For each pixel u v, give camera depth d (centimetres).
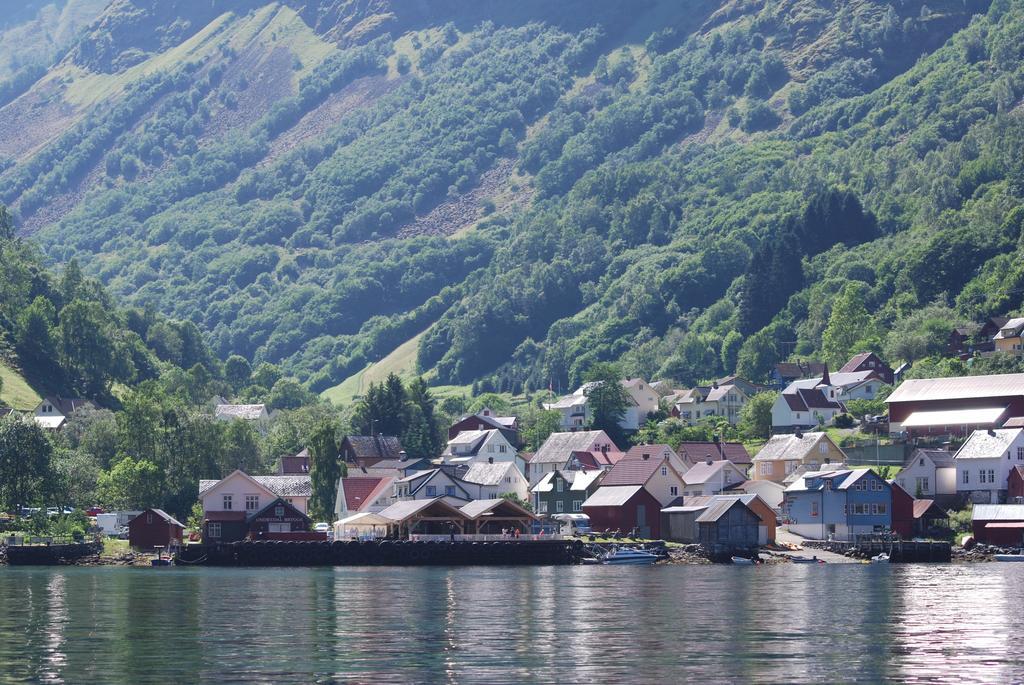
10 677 10969
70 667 11406
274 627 13938
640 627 13775
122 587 19062
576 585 18912
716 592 17562
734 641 12744
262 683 10706
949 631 13362
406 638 13050
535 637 13075
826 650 12162
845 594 17150
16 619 14725
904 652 12044
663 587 18462
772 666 11350
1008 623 13975
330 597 17225
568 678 10869
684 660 11662
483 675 11012
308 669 11300
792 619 14400
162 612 15425
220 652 12188
